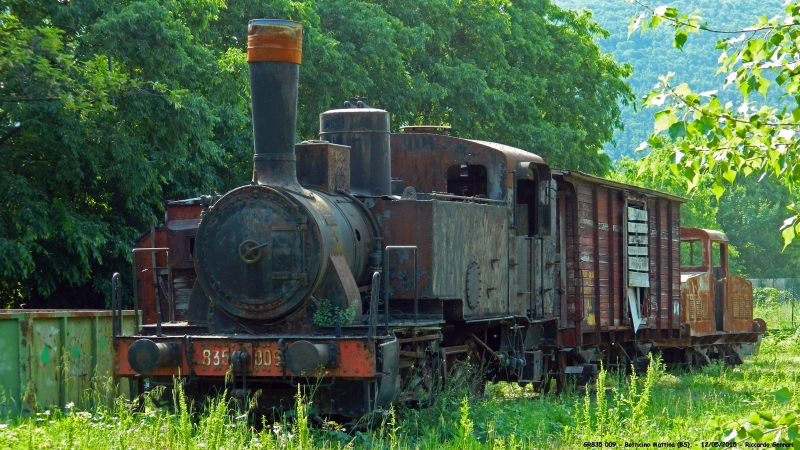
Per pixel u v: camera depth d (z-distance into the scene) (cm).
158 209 1933
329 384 929
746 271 6719
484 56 3086
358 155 1152
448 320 1141
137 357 949
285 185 1016
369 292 1078
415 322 1016
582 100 3325
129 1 1811
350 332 973
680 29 504
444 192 1316
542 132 2956
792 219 532
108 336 1254
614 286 1728
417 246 1076
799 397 1109
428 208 1078
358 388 952
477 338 1275
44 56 1628
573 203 1559
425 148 1330
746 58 505
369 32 2598
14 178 1617
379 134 1162
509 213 1309
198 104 1752
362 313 1059
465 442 907
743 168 525
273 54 1023
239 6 2330
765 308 4203
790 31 498
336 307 985
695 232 2303
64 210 1653
